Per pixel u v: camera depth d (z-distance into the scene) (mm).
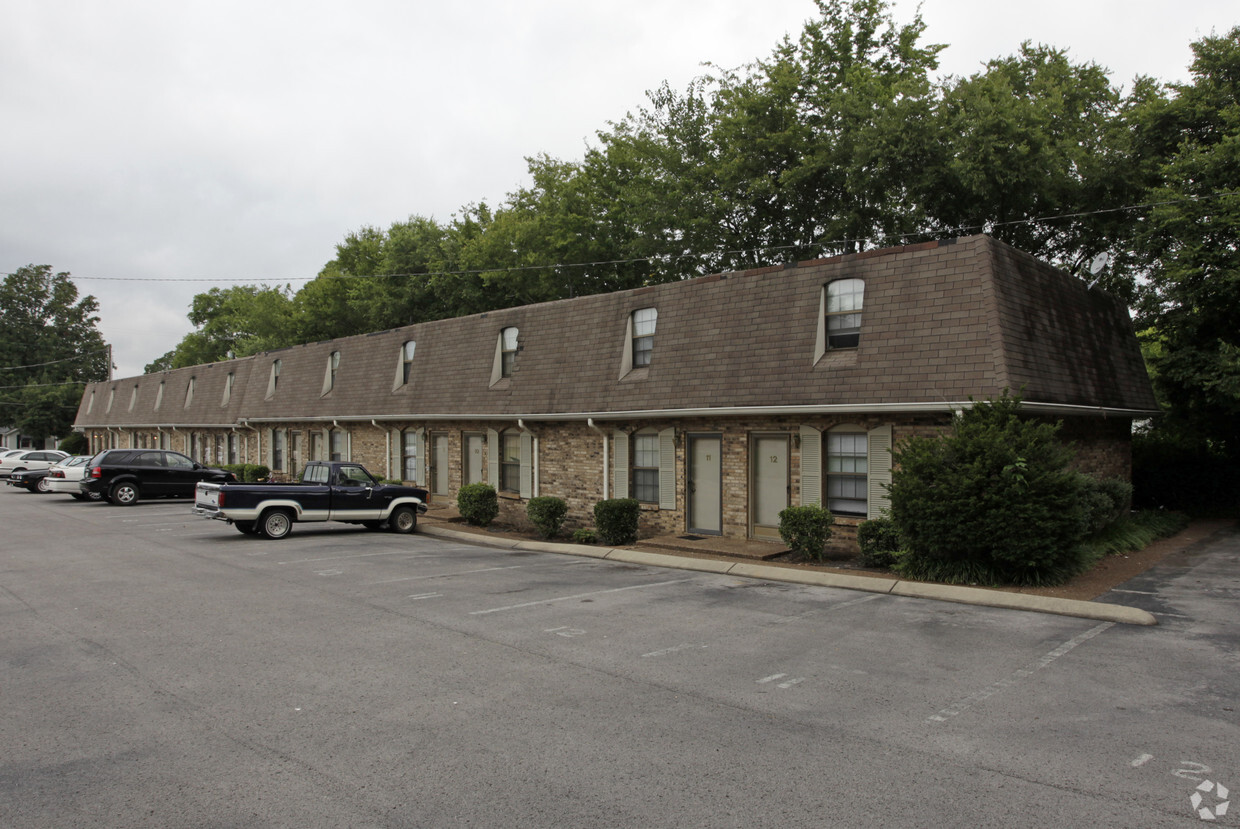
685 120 31172
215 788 4930
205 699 6680
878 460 14234
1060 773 5172
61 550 16078
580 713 6344
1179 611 10094
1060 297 15828
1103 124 24594
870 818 4531
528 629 9211
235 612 10133
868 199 24609
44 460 39500
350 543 17531
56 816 4547
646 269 35625
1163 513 20938
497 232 38156
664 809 4645
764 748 5602
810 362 15023
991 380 12617
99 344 83812
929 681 7184
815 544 13938
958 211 23750
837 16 28828
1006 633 9008
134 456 28469
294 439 32875
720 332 16781
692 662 7820
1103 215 23062
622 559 15023
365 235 51156
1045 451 11586
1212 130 20922
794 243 28109
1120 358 18156
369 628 9250
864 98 24344
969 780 5062
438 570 13688
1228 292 18641
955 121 22234
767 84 27766
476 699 6684
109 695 6789
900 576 12375
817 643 8570
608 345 19297
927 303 13789
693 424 17375
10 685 7066
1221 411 21094
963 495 11633
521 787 4949
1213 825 4453
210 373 40750
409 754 5484
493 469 22828
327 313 47812
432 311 42906
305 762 5340
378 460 27641
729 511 16656
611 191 36688
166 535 18812
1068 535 11617
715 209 28078
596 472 19531
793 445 15531
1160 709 6430
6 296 79188
